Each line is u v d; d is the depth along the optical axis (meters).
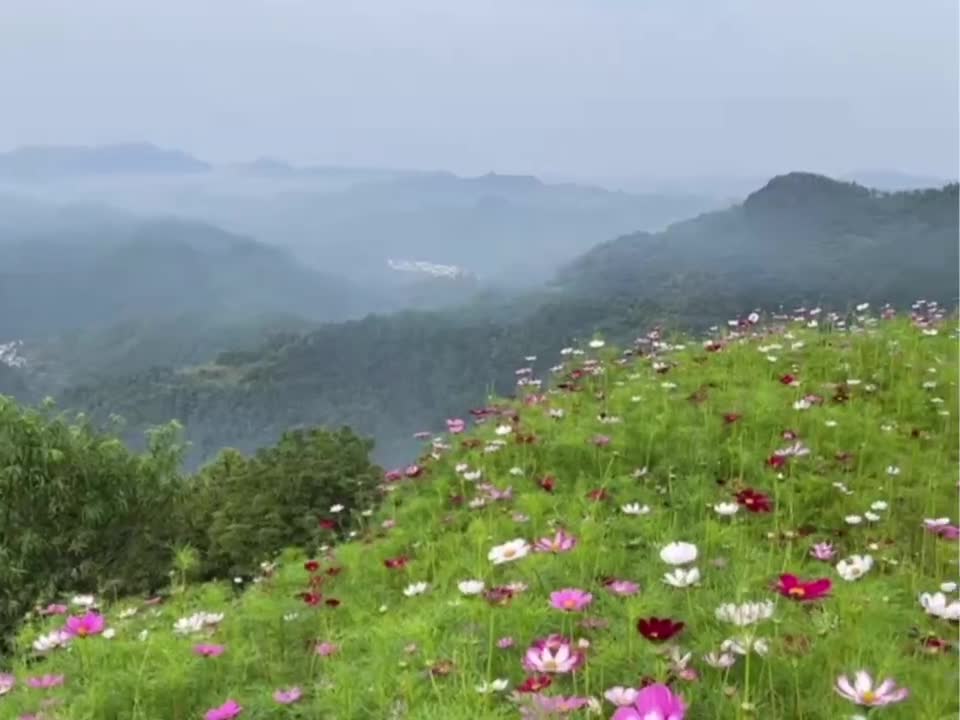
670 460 7.00
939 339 10.80
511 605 3.92
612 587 3.95
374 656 3.88
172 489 11.77
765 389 7.95
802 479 6.30
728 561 4.72
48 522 11.17
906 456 6.96
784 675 3.26
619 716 2.46
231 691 3.95
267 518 9.84
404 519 7.06
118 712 4.02
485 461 7.68
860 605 3.56
